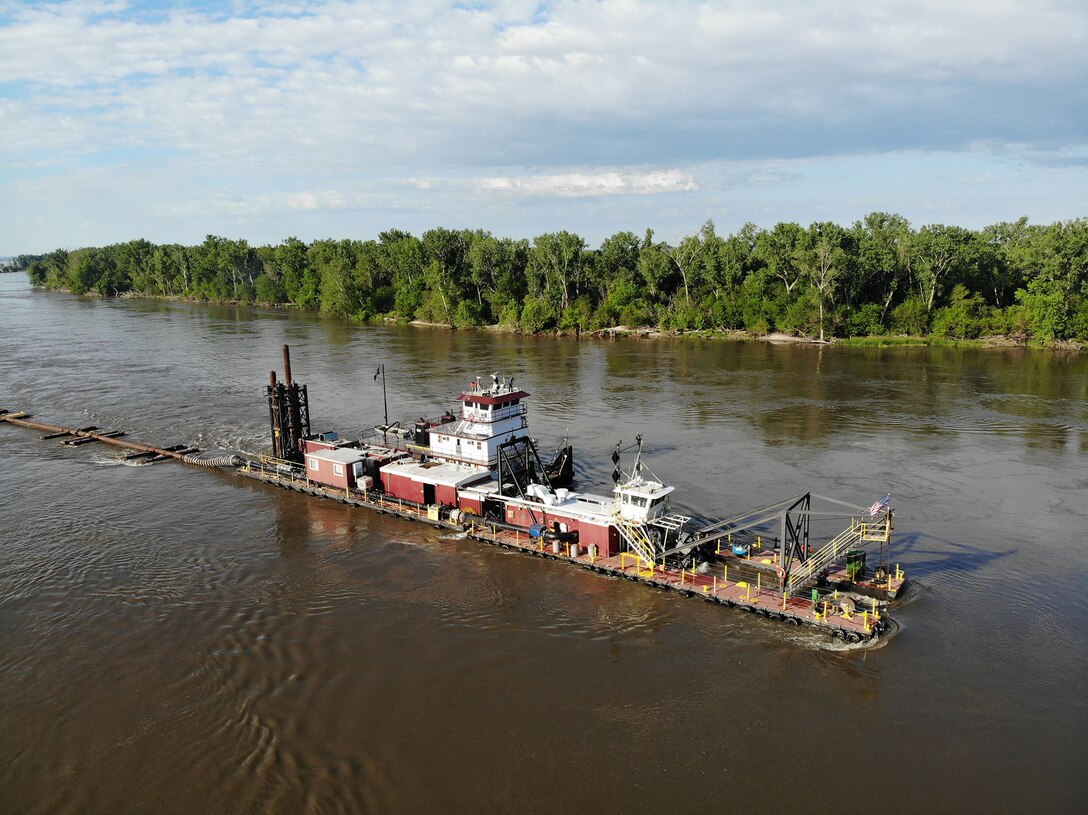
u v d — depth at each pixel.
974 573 49.22
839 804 30.19
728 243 179.38
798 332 165.00
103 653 41.16
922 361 134.25
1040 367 125.81
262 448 80.88
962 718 35.22
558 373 124.69
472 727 34.88
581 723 35.12
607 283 195.88
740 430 85.06
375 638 42.50
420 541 55.78
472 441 61.03
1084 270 144.00
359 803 30.39
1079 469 69.94
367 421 90.44
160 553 54.06
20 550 54.47
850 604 43.31
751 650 40.78
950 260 159.25
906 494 63.66
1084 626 42.81
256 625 44.03
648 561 48.41
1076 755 32.78
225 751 33.50
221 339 169.50
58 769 32.56
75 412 98.38
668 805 30.19
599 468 71.69
